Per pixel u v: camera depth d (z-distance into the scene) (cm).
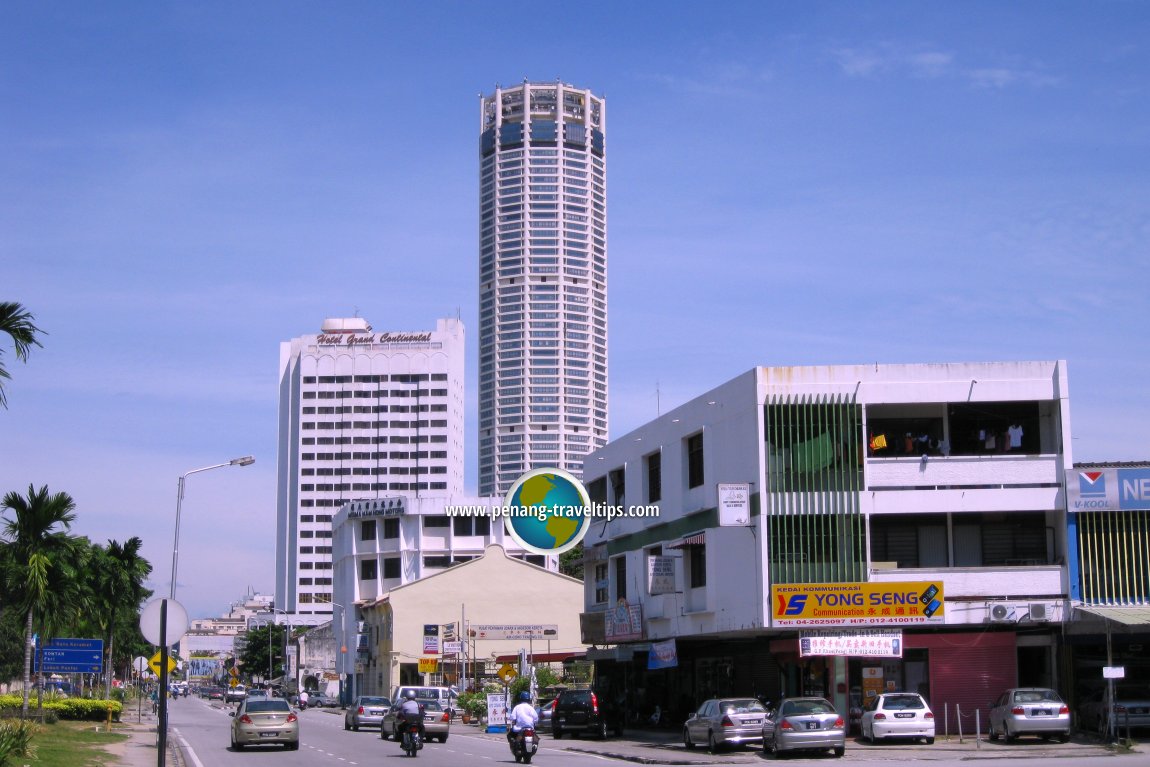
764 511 3822
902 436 3959
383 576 10275
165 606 2009
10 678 9012
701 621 4231
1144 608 3575
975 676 3725
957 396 3834
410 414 18512
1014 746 3253
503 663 6856
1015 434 3869
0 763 2423
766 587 3781
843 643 3681
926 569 3744
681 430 4569
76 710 5581
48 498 4669
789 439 3869
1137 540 3712
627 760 3228
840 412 3862
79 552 4847
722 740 3341
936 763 2756
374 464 18462
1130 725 3384
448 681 8069
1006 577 3725
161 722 1978
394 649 8125
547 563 10012
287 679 12838
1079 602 3669
